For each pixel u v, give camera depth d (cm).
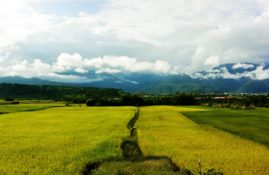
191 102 14038
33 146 2856
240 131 4197
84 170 2014
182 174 1877
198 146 2842
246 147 2803
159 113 7531
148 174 1872
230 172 1923
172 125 4725
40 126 4672
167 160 2289
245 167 2047
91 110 8850
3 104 12038
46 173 1906
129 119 5653
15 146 2869
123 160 2295
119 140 3131
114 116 6431
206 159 2272
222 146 2852
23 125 4831
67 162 2198
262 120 5800
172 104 13988
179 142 3042
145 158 2370
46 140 3219
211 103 12544
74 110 8931
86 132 3872
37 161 2230
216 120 5825
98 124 4834
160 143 2973
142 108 10156
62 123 5109
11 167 2064
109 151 2561
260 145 2930
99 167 2067
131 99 13425
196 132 3869
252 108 10094
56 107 10800
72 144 2941
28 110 8956
